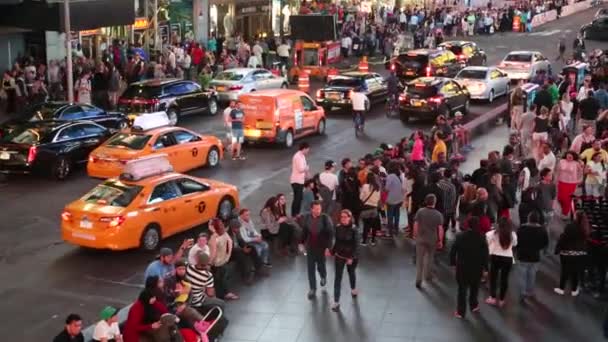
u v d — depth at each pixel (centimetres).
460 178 1864
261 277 1580
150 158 1802
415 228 1513
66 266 1644
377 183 1738
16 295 1492
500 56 5109
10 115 3077
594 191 1889
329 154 2642
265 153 2664
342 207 1745
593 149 1925
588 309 1417
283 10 5188
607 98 2608
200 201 1841
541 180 1766
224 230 1450
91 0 3203
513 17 6297
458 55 4341
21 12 3141
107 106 3269
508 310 1412
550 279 1557
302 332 1336
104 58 3481
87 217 1675
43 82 3195
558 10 7138
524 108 2791
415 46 5228
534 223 1420
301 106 2814
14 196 2144
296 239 1705
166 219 1758
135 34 4019
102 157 2236
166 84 3041
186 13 4375
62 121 2431
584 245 1435
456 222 1839
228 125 2620
